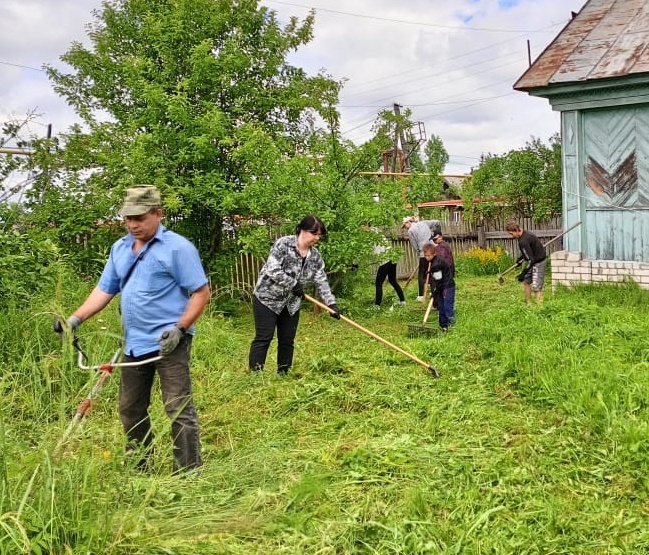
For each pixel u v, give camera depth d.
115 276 4.33
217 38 11.91
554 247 17.80
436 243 9.86
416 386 6.32
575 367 6.00
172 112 10.71
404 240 17.19
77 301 7.49
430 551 3.33
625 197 10.91
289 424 5.38
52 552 2.81
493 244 19.31
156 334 4.24
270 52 12.32
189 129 11.07
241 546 3.20
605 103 10.72
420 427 5.25
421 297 12.34
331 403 5.84
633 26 11.38
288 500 3.74
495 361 6.79
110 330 6.97
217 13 11.64
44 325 6.50
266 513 3.53
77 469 3.16
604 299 10.33
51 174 10.63
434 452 4.59
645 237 10.77
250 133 10.83
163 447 4.27
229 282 11.66
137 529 3.07
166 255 4.14
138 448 3.95
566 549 3.38
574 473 4.23
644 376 5.68
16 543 2.71
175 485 3.78
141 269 4.18
